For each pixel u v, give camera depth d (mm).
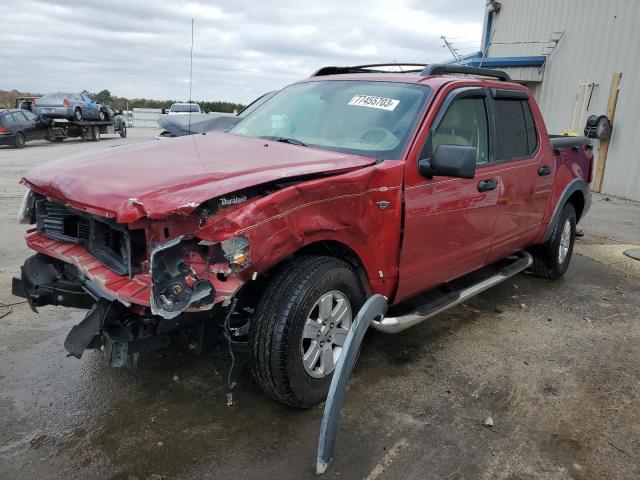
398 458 2908
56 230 3418
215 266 2641
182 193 2629
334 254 3383
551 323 4828
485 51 17391
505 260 5352
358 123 3908
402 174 3484
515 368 3955
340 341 3326
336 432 2797
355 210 3225
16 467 2742
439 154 3490
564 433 3188
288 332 2936
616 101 12008
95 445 2928
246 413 3252
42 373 3629
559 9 13859
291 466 2814
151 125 48625
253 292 3248
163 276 2580
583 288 5832
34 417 3152
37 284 3389
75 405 3283
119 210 2602
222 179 2816
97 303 2906
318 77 4762
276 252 2801
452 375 3812
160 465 2791
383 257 3486
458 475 2799
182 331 3057
